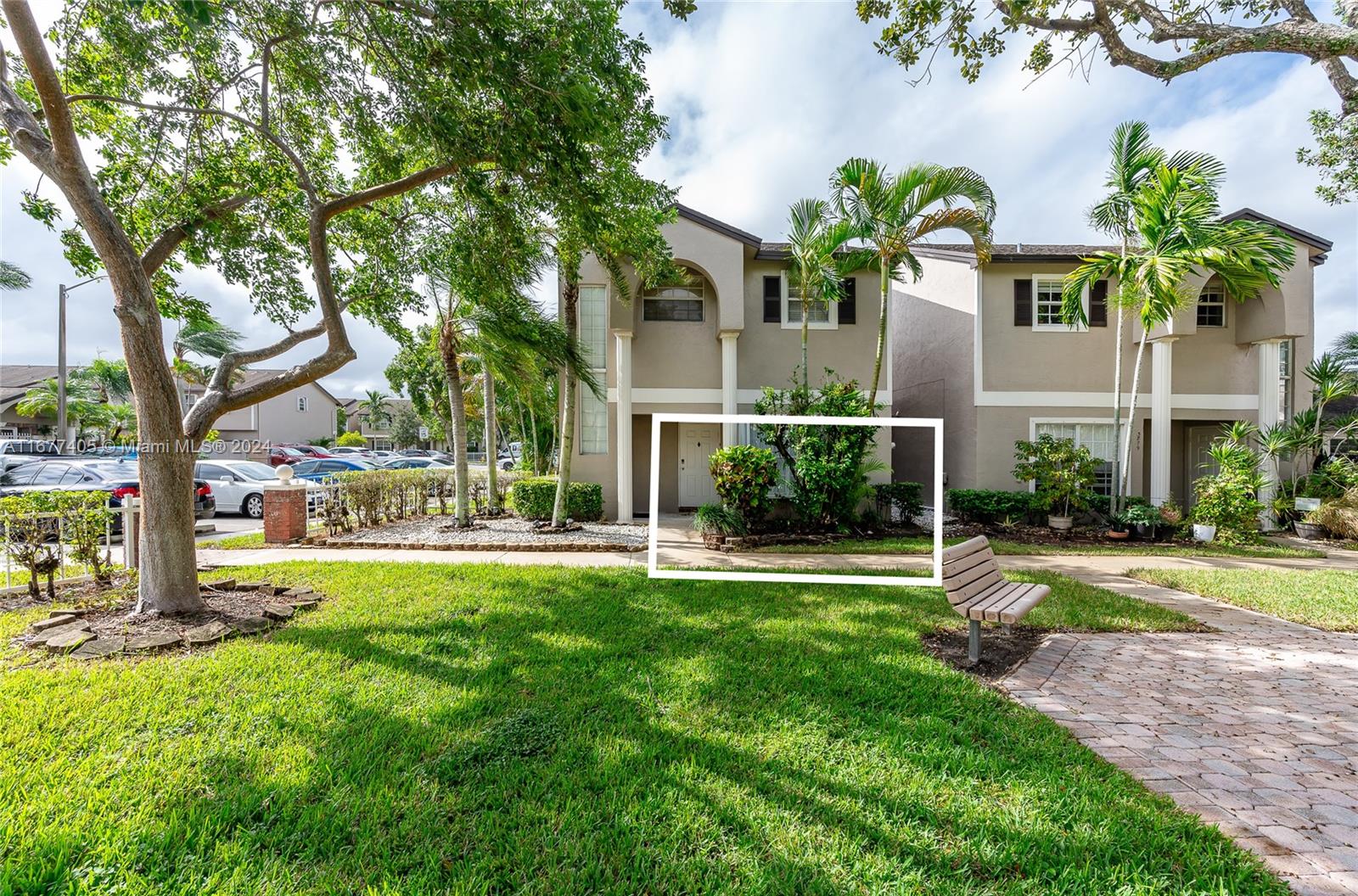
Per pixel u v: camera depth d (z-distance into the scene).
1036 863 2.34
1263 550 9.84
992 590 5.16
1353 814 2.71
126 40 5.94
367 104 6.96
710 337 12.90
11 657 4.44
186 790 2.75
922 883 2.23
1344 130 9.96
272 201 7.56
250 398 5.94
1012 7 6.61
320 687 3.88
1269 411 12.33
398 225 8.54
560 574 7.31
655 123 7.06
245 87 6.93
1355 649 4.99
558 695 3.81
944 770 3.00
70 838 2.37
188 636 4.77
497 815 2.59
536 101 5.85
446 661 4.36
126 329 5.17
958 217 10.16
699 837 2.48
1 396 28.66
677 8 6.55
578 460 12.65
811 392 11.23
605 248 8.74
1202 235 9.31
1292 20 6.03
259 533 11.01
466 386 25.73
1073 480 11.15
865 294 13.07
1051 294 12.71
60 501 6.25
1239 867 2.29
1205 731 3.52
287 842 2.42
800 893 2.19
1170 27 6.45
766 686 4.00
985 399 12.62
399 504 12.72
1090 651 4.93
